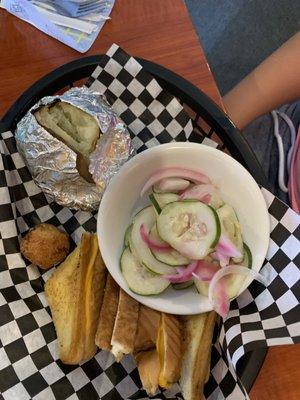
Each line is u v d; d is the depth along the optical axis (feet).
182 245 0.90
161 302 0.92
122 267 0.93
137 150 1.05
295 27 1.80
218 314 0.96
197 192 0.97
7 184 0.96
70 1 1.05
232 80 1.72
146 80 1.00
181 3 1.09
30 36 1.06
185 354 0.93
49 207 1.02
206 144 1.04
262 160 1.57
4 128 0.97
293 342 0.89
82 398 0.93
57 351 0.93
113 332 0.91
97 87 1.02
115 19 1.07
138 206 1.00
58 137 0.95
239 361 0.92
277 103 1.35
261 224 0.94
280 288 0.93
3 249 0.94
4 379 0.88
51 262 0.97
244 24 1.78
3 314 0.91
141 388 0.97
